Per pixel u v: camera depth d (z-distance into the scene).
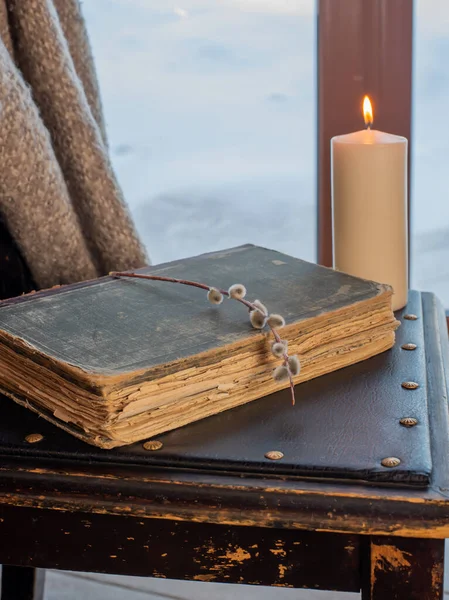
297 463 1.06
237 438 1.09
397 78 1.71
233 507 1.04
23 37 1.38
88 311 1.19
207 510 1.05
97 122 1.53
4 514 1.09
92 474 1.06
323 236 1.84
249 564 1.07
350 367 1.21
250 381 1.14
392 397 1.15
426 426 1.11
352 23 1.69
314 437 1.09
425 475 1.05
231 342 1.13
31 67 1.39
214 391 1.12
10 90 1.32
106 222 1.43
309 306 1.19
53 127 1.41
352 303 1.20
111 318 1.18
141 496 1.05
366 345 1.22
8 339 1.15
